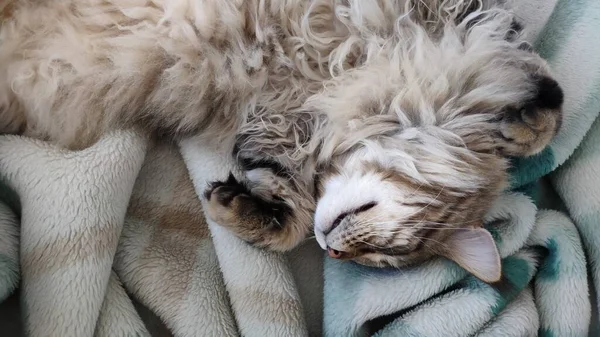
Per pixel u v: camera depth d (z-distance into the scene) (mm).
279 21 376
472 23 387
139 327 368
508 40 392
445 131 359
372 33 376
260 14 370
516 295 412
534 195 440
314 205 405
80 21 360
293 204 400
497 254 360
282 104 395
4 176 371
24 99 365
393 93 368
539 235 432
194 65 370
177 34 362
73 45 356
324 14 383
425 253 387
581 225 446
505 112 366
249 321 387
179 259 401
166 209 416
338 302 408
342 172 376
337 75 383
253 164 405
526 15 477
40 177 365
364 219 356
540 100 364
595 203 440
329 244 370
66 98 367
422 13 387
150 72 370
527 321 406
